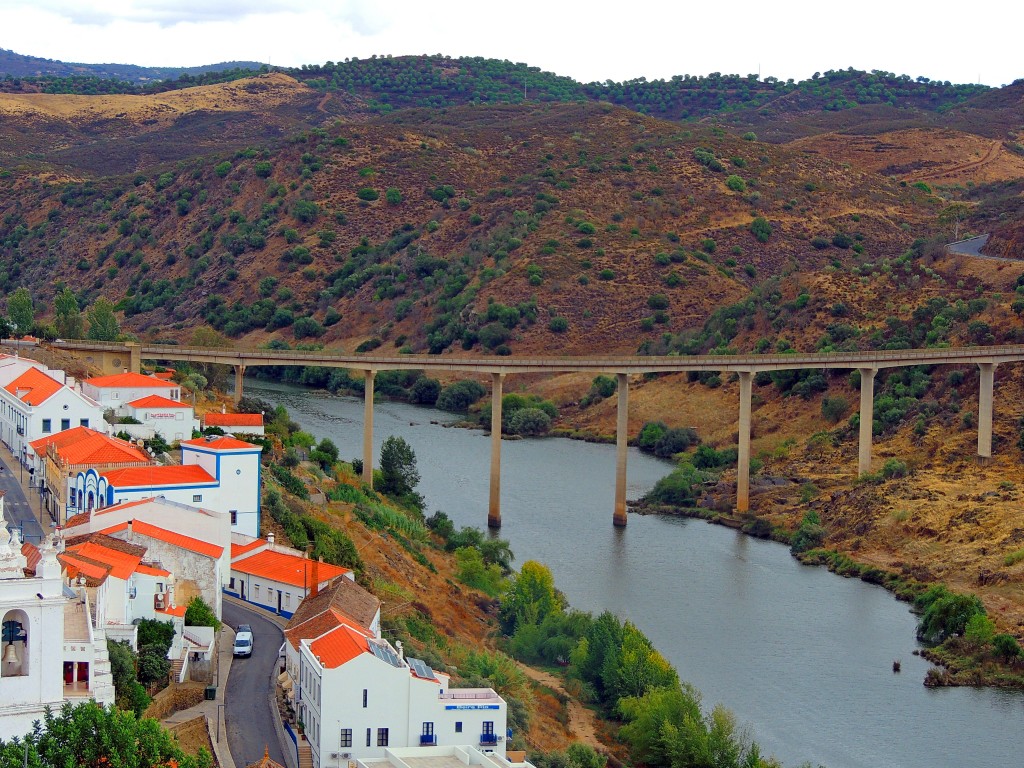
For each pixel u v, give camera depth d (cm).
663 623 18775
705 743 13788
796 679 16938
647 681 15288
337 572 14238
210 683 11806
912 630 19212
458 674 13550
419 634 14762
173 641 11606
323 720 10831
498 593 19100
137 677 10862
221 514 13800
